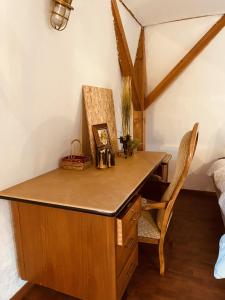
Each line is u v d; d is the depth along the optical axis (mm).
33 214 1401
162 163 2520
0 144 1407
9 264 1516
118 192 1384
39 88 1670
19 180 1563
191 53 3240
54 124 1853
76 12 2004
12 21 1414
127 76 2811
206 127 3467
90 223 1271
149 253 2119
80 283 1375
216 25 3127
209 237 2359
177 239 2332
